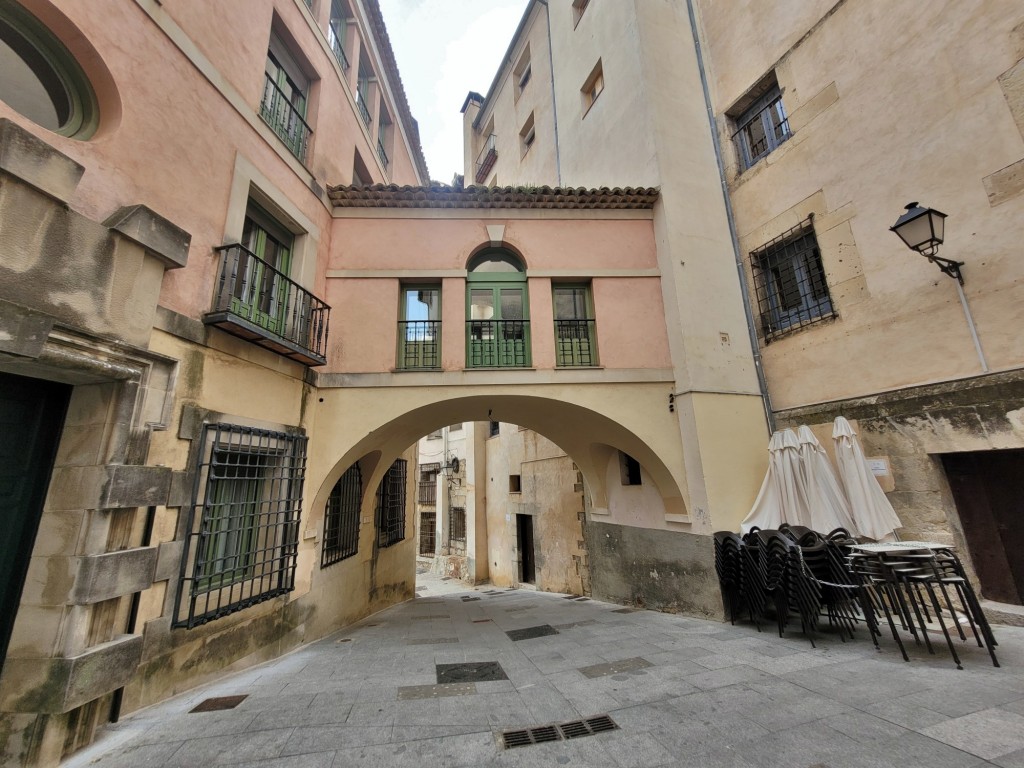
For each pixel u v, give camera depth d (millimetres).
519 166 15719
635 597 7680
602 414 6629
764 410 6922
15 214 2752
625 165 8578
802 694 3270
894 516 5016
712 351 6840
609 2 9516
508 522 14430
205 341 4230
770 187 7148
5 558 2988
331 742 2826
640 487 7727
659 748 2650
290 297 5770
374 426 6172
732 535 5828
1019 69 4531
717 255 7410
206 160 4484
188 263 4160
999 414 4535
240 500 4645
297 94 6621
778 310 7105
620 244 7398
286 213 5730
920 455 5145
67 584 2965
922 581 3814
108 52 3539
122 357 3363
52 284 2920
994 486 4812
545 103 13703
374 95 9789
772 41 7277
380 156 10289
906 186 5426
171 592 3688
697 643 4777
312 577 5738
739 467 6445
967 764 2330
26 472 3137
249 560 4672
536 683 3770
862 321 5809
